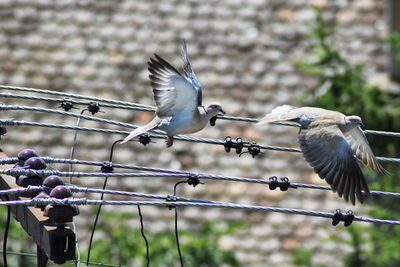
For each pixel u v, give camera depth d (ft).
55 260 28.35
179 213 56.34
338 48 63.31
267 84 62.28
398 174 55.31
